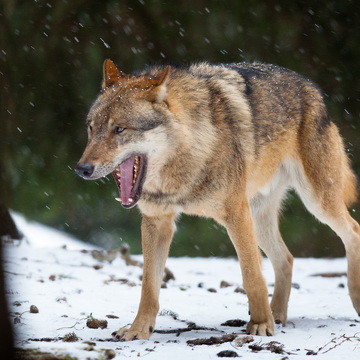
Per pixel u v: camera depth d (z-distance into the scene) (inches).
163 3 1488.7
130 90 523.5
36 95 1461.6
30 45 1429.6
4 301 301.6
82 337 494.6
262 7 1525.6
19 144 1444.4
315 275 957.2
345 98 1572.3
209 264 1084.5
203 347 461.1
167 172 530.9
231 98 576.7
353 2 1534.2
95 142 509.4
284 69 671.8
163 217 547.5
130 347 461.7
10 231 1056.8
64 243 1334.9
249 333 518.6
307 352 442.9
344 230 629.3
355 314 630.5
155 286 530.6
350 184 684.1
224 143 547.2
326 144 639.1
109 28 1473.9
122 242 1616.6
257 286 525.7
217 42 1515.7
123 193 527.5
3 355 301.3
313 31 1542.8
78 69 1470.2
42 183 1475.1
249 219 544.4
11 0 1390.3
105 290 721.0
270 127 608.4
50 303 617.9
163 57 1485.0
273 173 635.5
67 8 1441.9
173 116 526.0
